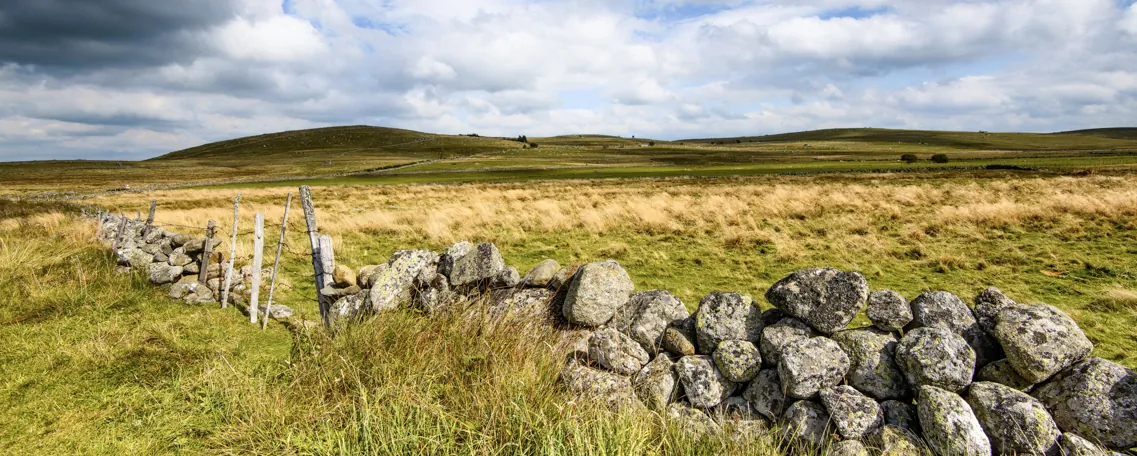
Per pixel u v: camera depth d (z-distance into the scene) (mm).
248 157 161625
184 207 27594
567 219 15703
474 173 72062
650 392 3527
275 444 3168
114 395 4016
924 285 8273
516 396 3277
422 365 3834
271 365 4562
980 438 2666
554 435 2951
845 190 23422
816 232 13156
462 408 3385
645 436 3008
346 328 4656
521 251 11734
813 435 3082
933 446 2781
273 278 5875
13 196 47125
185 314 6152
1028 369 2873
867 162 76438
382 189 39562
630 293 4395
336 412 3471
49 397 3971
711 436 3180
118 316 5898
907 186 26172
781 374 3256
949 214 14273
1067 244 10719
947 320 3312
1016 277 8539
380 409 3326
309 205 5945
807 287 3480
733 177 44094
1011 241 11219
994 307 3346
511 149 171500
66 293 6461
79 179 82000
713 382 3467
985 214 13930
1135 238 10914
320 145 188375
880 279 8703
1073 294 7547
